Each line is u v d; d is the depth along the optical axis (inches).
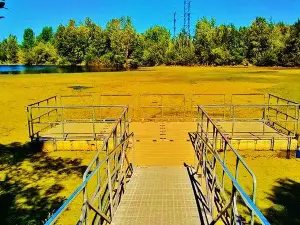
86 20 2888.8
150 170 293.0
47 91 1046.4
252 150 388.8
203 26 2984.7
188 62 2979.8
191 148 371.9
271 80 1342.3
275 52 2628.0
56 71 2155.5
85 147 399.9
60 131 438.0
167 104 781.9
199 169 285.0
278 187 297.6
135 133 426.6
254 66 2748.5
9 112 703.1
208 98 872.3
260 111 679.7
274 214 247.8
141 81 1337.4
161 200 215.5
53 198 278.7
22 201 273.4
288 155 382.9
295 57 2498.8
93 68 2501.2
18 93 1010.1
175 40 3599.9
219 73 1835.6
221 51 2854.3
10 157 388.5
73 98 898.7
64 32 2883.9
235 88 1071.0
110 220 180.9
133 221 183.8
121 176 226.2
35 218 244.8
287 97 869.8
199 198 217.0
